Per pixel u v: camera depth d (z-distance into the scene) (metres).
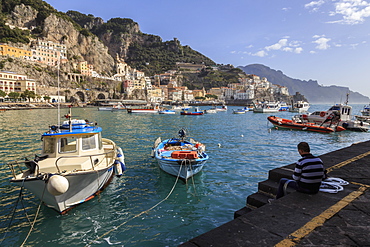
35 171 9.16
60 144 10.37
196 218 8.90
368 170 7.60
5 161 16.61
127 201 10.32
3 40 143.75
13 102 97.44
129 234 7.86
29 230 8.09
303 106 96.62
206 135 30.59
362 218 4.32
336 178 6.45
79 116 63.59
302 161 5.52
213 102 199.88
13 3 195.25
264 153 19.61
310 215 4.47
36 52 147.38
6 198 10.52
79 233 7.92
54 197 8.59
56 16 197.62
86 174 9.08
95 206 9.81
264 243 3.60
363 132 34.38
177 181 12.79
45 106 105.25
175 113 86.50
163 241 7.48
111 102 145.50
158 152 14.53
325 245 3.51
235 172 14.38
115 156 12.84
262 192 7.12
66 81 149.12
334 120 37.47
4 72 108.44
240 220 4.35
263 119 59.72
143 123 47.47
